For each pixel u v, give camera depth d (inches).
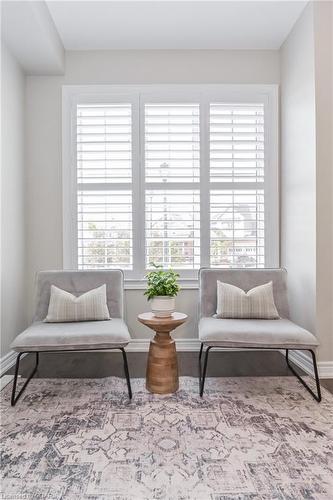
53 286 108.5
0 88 109.9
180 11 110.8
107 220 132.6
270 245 134.0
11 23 100.1
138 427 75.7
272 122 133.0
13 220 119.7
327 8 104.6
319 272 105.6
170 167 133.0
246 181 133.6
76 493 56.1
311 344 89.1
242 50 133.3
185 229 133.1
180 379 102.7
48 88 131.6
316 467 62.3
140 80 132.6
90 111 133.3
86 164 133.3
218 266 133.6
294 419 79.2
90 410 83.4
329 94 104.7
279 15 114.0
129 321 131.9
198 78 133.0
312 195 107.1
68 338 88.3
